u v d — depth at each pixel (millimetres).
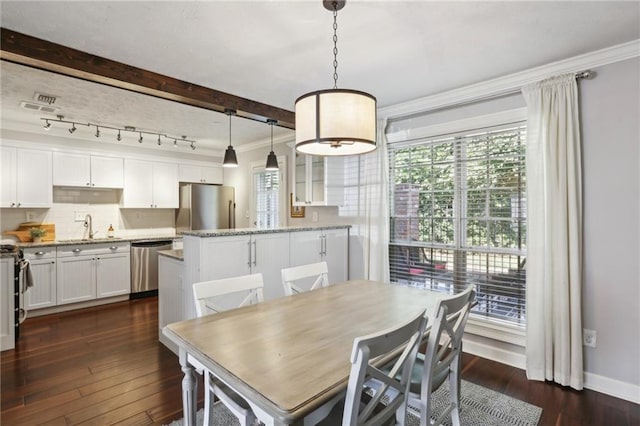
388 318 1764
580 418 2092
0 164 4000
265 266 3158
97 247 4484
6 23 1923
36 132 4262
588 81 2406
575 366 2391
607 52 2293
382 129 3541
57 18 1884
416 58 2422
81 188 4844
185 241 2896
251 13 1853
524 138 2762
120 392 2365
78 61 2254
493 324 2889
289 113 3670
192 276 2801
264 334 1536
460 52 2334
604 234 2352
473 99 2988
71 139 4547
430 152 3344
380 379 1197
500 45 2238
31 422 2025
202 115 3807
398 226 3600
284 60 2441
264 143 5227
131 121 4051
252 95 3188
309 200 4098
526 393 2375
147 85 2592
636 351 2254
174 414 2121
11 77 2729
